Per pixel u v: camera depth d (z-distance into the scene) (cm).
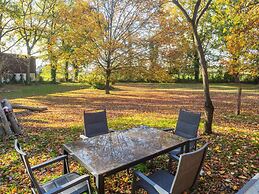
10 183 342
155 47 1395
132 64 1469
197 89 2159
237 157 425
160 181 271
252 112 938
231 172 362
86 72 1644
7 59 2572
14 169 390
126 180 343
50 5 1942
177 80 2972
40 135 603
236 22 673
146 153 283
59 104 1238
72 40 1405
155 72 1436
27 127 703
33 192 252
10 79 2938
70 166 383
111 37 1439
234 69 737
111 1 1397
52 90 2105
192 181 246
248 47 668
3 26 1579
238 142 517
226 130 627
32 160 427
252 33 650
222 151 457
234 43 671
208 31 2547
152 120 793
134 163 261
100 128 429
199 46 562
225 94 1711
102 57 1517
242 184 324
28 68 2808
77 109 1071
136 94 1733
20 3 1875
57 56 1480
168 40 1339
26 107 1016
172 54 1372
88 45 1432
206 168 376
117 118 835
